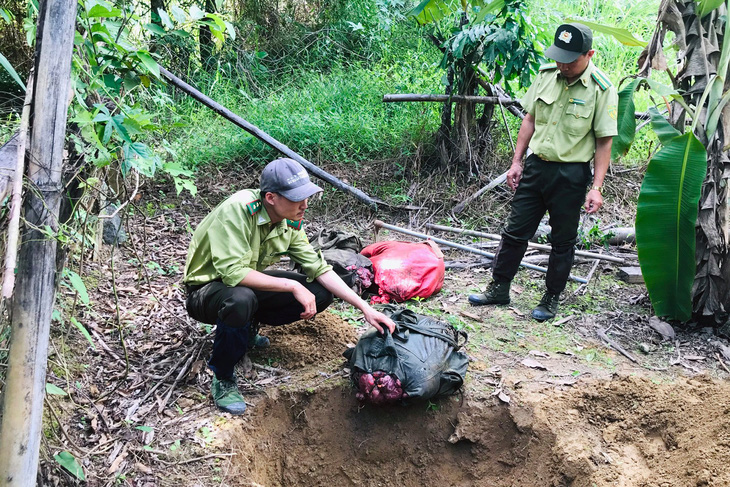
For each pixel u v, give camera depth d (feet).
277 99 25.40
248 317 10.63
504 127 22.21
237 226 10.52
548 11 28.22
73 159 9.33
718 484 9.77
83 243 9.42
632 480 10.44
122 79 10.30
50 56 7.10
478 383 12.25
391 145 22.34
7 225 7.44
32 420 7.50
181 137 22.49
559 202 13.44
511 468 11.66
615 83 26.35
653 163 13.10
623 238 18.35
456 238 18.60
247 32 29.40
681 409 11.47
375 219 19.53
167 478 9.71
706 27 13.82
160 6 21.40
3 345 7.98
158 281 15.08
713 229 13.65
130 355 12.28
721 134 13.52
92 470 9.63
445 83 20.26
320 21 30.53
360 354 11.57
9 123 11.47
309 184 10.45
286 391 11.85
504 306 15.08
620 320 14.52
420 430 11.99
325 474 11.82
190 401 11.28
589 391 12.03
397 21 30.55
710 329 14.02
